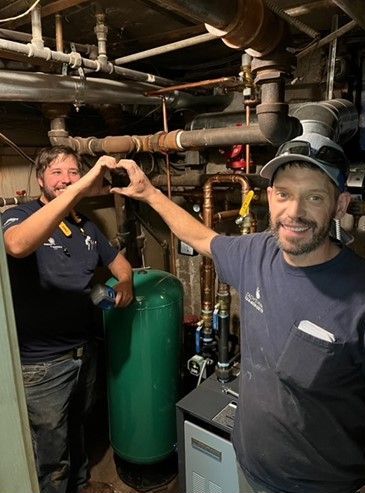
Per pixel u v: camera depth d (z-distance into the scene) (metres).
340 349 0.85
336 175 0.85
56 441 1.58
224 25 0.82
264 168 0.92
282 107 1.02
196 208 2.21
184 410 1.58
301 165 0.85
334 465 0.97
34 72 1.50
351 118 1.26
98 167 1.30
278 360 0.94
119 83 1.78
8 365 0.44
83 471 1.89
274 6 0.93
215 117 2.08
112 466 2.06
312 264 0.91
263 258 1.04
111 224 2.55
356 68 1.66
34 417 1.53
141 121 2.50
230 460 1.46
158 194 1.35
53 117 1.80
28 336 1.46
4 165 1.97
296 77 1.87
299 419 0.94
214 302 1.96
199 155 2.33
